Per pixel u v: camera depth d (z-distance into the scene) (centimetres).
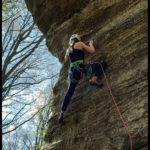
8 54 912
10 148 959
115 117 418
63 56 614
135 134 375
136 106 393
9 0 918
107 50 489
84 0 577
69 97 478
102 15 535
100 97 460
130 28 463
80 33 566
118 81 439
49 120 556
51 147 507
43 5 642
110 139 408
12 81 860
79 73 458
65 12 609
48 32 659
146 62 410
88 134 450
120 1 507
